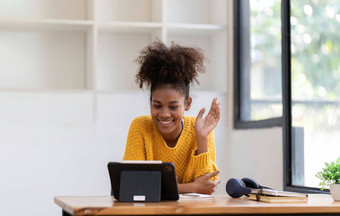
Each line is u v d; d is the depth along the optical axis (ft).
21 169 13.57
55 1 14.92
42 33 14.84
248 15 14.39
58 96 13.85
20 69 14.66
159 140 8.47
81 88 14.96
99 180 13.99
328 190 10.62
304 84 11.55
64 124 13.87
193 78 8.38
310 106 11.30
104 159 14.06
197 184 8.14
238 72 14.83
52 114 13.80
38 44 14.80
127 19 15.38
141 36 15.42
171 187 7.09
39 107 13.73
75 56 14.98
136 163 7.04
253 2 14.12
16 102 13.61
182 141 8.48
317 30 11.06
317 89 11.04
